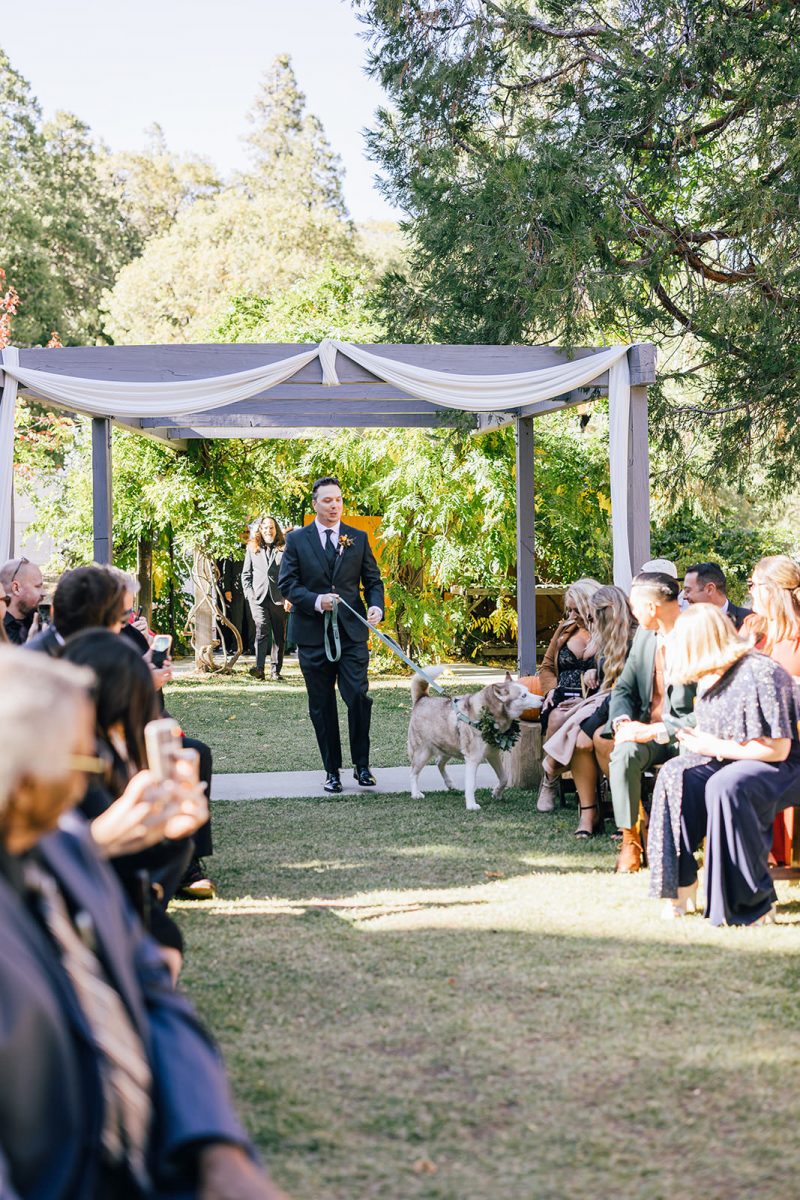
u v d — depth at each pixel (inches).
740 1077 122.0
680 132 396.2
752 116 395.9
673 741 200.7
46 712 57.8
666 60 382.0
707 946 166.7
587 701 249.8
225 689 517.7
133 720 112.7
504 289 390.6
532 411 391.9
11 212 1283.2
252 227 1395.2
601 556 545.3
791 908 188.1
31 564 243.9
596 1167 103.0
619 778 210.8
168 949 122.3
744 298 389.7
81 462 550.3
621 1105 115.6
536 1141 108.1
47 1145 55.6
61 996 57.8
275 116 1763.0
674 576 227.1
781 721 174.4
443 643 562.9
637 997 145.9
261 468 547.2
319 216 1407.5
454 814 266.5
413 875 210.4
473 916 183.0
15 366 287.0
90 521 541.0
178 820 89.3
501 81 438.3
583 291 377.7
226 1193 58.2
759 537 626.2
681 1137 108.7
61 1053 56.1
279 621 554.9
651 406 425.7
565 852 228.2
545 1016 139.8
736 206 383.6
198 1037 67.7
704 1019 138.4
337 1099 117.3
